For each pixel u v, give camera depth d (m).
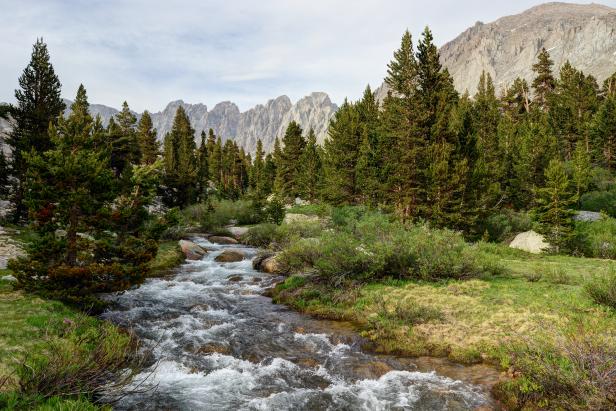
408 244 18.83
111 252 14.17
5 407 6.32
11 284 13.99
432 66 40.12
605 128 55.41
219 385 9.34
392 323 13.23
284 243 28.72
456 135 36.12
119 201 17.73
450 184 32.19
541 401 8.10
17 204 29.30
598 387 7.31
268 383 9.52
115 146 51.47
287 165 80.75
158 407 8.13
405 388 9.26
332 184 54.12
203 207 54.50
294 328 13.72
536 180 44.22
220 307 16.45
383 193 40.72
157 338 12.28
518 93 83.56
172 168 62.62
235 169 100.56
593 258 26.25
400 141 39.19
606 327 10.90
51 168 12.93
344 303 15.93
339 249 18.45
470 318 13.23
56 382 7.17
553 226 28.94
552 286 16.78
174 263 26.16
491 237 33.94
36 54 32.03
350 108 68.06
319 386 9.43
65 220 13.45
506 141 55.56
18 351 8.78
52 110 32.22
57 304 12.61
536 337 10.60
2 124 39.78
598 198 42.03
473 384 9.34
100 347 8.66
